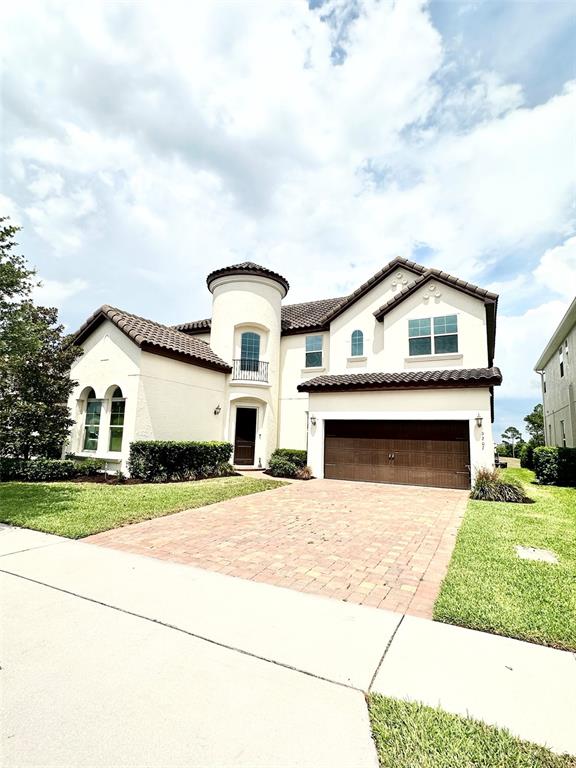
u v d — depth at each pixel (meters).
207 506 9.94
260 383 19.02
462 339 15.61
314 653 3.49
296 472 15.99
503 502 10.96
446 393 14.09
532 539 7.10
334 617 4.19
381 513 9.43
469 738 2.52
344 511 9.59
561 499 11.52
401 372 16.27
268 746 2.45
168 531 7.52
